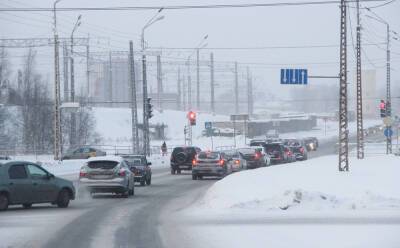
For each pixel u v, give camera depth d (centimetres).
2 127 14975
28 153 13862
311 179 5634
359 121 9650
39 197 4394
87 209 4419
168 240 2830
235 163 8969
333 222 3403
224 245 2650
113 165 5447
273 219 3584
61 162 9919
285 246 2598
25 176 4347
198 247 2611
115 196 5609
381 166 7388
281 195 4212
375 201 4153
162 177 8600
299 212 3928
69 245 2712
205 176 8288
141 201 5097
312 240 2753
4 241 2839
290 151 11956
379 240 2738
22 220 3700
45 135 14888
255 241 2748
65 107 10569
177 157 9319
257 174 6525
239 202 4191
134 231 3172
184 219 3675
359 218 3591
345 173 6303
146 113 11350
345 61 6625
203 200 4903
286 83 7506
